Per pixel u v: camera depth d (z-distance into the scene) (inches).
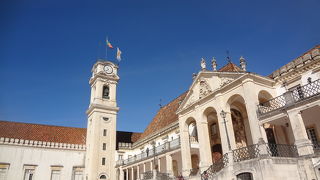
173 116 1582.2
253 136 827.4
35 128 1913.1
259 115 840.3
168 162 1254.9
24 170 1668.3
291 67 918.4
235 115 1086.4
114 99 2003.0
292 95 765.3
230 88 958.4
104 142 1820.9
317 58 822.5
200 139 1039.6
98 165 1731.1
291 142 872.9
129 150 1925.4
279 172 641.0
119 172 1748.3
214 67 1059.9
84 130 2092.8
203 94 1079.6
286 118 807.1
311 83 759.7
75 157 1847.9
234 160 738.2
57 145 1819.6
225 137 920.9
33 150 1739.7
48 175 1718.8
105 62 2070.6
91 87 2103.8
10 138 1697.8
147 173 1210.0
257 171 650.2
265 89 927.7
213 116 1146.0
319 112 786.8
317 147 785.6
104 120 1884.8
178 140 1227.9
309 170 650.8
